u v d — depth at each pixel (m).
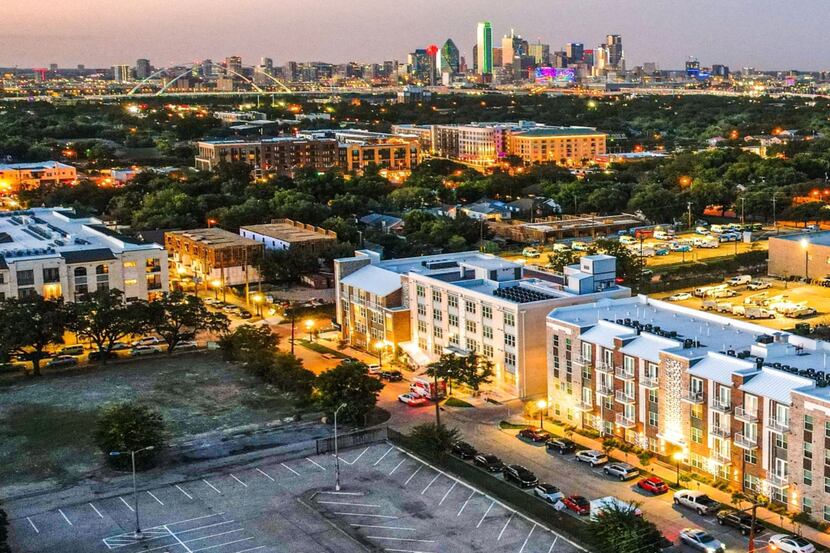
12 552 123.25
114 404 182.50
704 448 141.25
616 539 114.25
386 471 147.88
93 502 138.62
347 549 122.44
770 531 123.25
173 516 133.38
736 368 138.50
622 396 154.50
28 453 158.62
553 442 154.50
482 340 188.38
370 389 169.50
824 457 123.62
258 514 133.50
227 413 176.88
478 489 140.00
